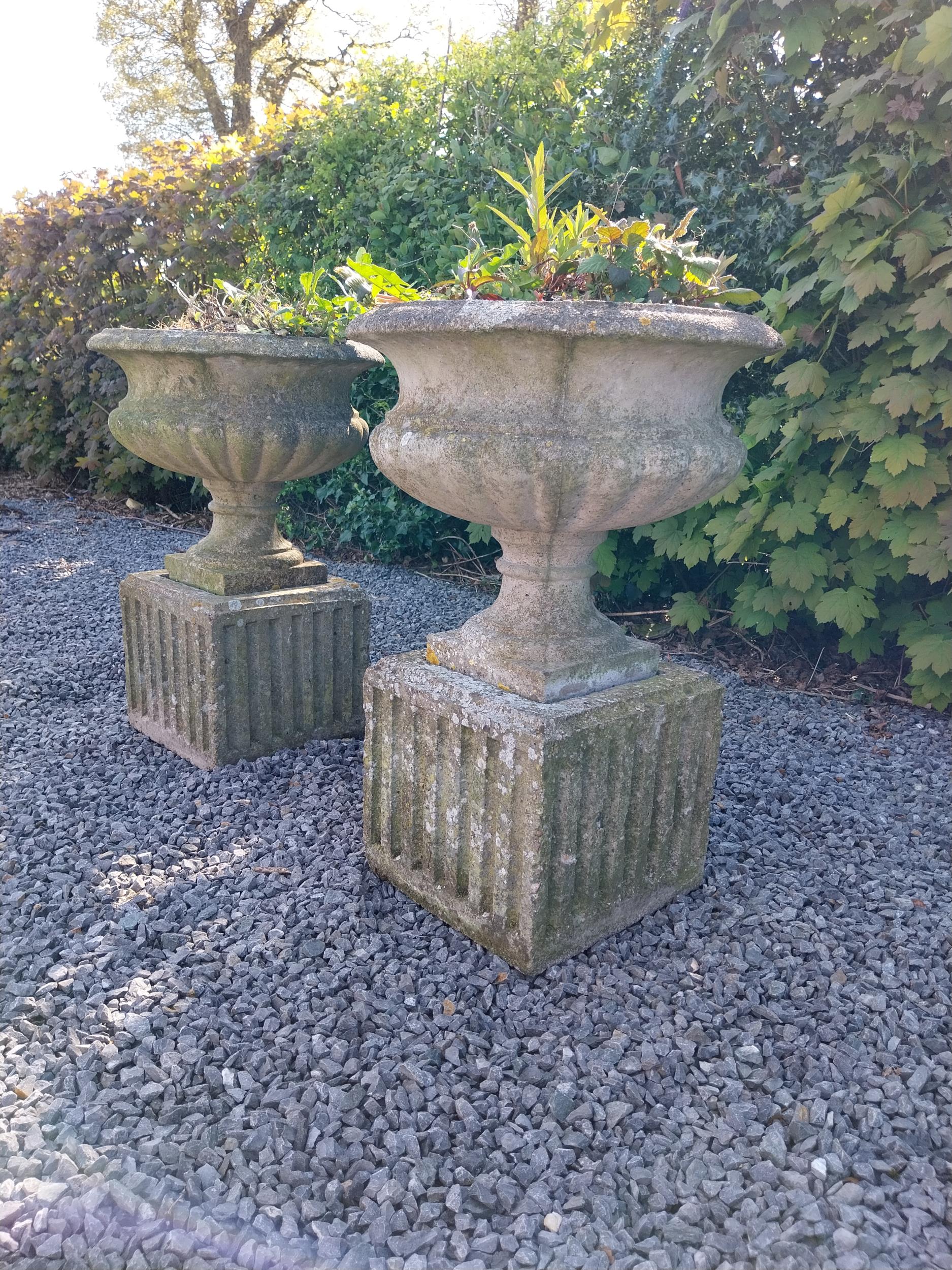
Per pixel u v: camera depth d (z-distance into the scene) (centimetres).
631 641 230
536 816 193
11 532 662
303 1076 176
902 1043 188
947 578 388
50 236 747
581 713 200
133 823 267
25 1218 143
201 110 1897
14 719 345
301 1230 145
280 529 636
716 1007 197
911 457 329
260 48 1684
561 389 181
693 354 184
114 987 197
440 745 216
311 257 587
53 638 438
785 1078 179
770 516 372
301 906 228
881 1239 145
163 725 324
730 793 300
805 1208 149
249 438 283
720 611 457
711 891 242
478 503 198
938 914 234
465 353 185
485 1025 190
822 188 362
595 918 216
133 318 710
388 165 513
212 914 225
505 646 215
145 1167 153
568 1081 176
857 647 388
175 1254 139
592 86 466
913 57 315
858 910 235
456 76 498
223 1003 195
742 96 380
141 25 1758
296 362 278
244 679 304
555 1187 153
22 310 790
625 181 430
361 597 324
